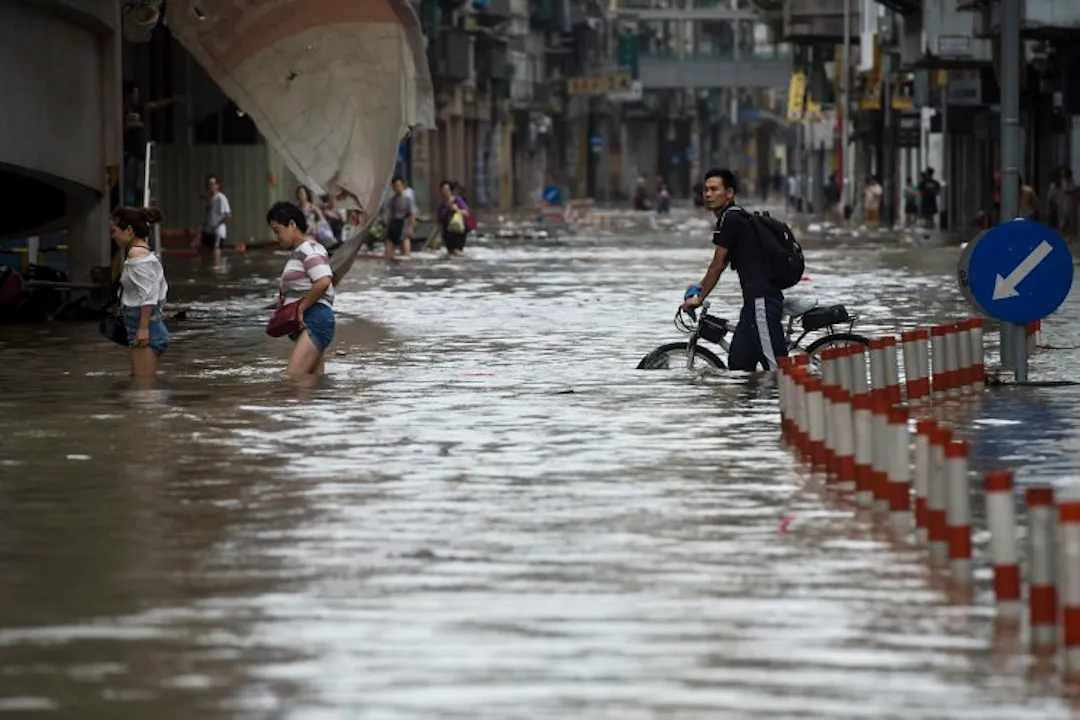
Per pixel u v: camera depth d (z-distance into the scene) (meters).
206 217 102.38
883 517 27.08
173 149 119.00
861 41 195.88
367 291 78.12
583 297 73.88
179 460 32.50
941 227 155.75
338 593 22.39
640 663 19.22
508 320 62.34
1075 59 110.62
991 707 17.73
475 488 29.56
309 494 29.11
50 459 32.72
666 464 31.81
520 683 18.48
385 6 68.06
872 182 185.12
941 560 24.11
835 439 29.84
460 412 38.56
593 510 27.67
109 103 68.50
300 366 45.25
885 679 18.66
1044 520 19.81
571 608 21.58
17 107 61.06
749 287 44.72
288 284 45.22
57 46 64.19
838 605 21.73
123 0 71.00
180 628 20.77
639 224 187.75
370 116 70.31
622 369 46.41
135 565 24.11
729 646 19.91
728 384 42.94
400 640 20.14
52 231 69.44
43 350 52.62
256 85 70.69
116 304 48.72
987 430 35.78
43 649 19.94
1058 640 20.03
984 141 155.88
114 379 45.22
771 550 24.80
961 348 42.06
